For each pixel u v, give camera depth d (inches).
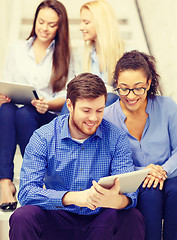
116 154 71.6
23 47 109.8
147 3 136.4
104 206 64.6
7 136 89.7
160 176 74.2
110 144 71.9
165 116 80.6
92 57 110.7
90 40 111.9
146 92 77.0
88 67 109.6
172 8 128.9
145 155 79.4
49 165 72.1
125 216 66.5
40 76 106.7
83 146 71.4
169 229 72.2
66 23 107.1
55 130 72.5
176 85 120.1
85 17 111.0
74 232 69.3
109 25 111.1
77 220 69.6
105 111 81.4
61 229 69.0
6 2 137.5
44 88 106.9
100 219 67.0
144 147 79.4
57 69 105.9
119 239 66.7
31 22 144.0
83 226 69.1
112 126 73.4
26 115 91.4
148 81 75.7
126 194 67.1
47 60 107.8
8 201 85.7
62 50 106.7
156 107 81.0
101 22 110.4
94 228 67.0
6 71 109.8
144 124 80.3
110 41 109.9
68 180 71.6
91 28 110.5
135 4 139.2
